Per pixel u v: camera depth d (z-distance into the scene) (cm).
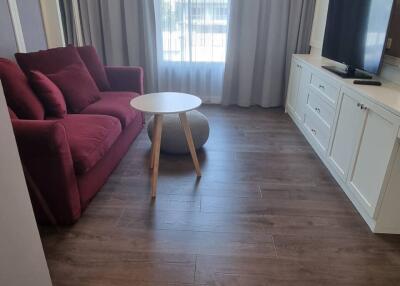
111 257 169
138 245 178
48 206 185
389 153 173
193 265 165
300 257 172
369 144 196
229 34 398
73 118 235
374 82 227
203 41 412
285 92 423
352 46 261
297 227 195
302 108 340
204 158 282
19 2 270
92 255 170
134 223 196
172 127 271
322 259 170
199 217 203
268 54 402
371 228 194
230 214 207
